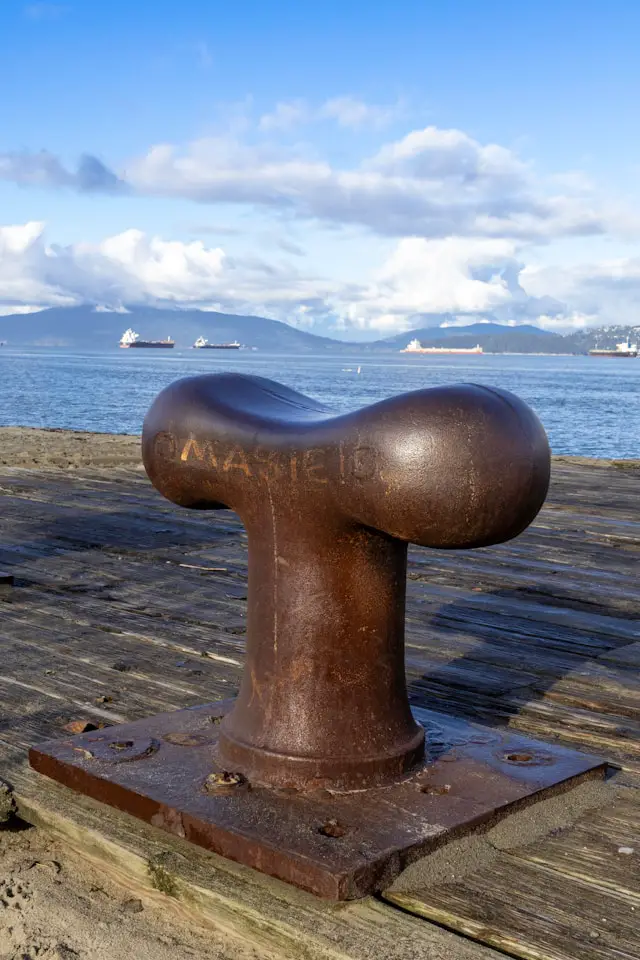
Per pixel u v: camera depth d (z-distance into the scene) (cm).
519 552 515
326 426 198
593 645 348
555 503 676
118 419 3241
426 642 350
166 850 182
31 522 580
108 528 564
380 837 177
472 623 377
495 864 179
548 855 184
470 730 241
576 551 518
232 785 196
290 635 205
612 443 3052
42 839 201
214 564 471
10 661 314
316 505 199
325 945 152
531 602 411
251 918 161
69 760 211
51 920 170
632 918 162
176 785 198
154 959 158
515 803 197
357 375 9944
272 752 202
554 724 267
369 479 188
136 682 294
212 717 242
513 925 159
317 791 197
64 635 346
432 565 481
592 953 152
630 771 231
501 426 184
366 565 204
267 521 207
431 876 173
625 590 433
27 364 12319
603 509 653
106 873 186
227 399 220
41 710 267
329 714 203
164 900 175
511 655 335
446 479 182
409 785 202
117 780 199
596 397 6262
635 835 193
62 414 3481
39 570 454
